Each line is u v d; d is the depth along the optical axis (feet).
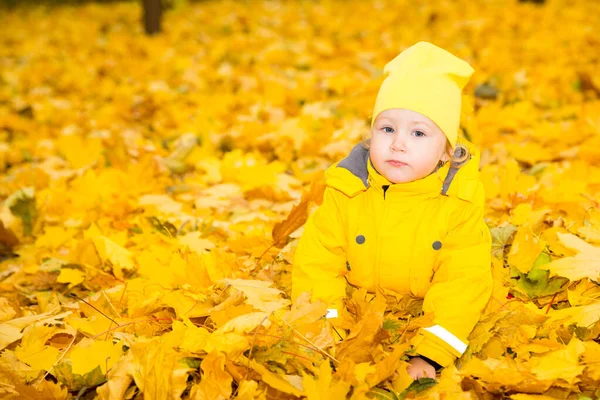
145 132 17.46
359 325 6.95
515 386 6.58
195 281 8.61
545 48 24.84
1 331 7.72
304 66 24.71
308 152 14.60
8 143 18.28
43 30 43.98
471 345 7.36
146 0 36.35
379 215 7.39
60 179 14.30
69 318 8.16
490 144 14.53
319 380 6.47
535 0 36.45
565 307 8.15
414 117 6.88
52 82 26.43
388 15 35.53
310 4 45.06
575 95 18.24
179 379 6.57
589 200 10.39
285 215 11.43
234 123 17.53
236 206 12.07
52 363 7.34
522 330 7.35
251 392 6.40
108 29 41.55
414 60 7.09
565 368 6.66
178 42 33.63
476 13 34.19
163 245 10.09
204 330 7.14
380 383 6.96
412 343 7.22
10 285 10.07
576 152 13.28
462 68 7.20
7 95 24.17
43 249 11.12
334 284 7.73
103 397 6.63
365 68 22.13
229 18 40.22
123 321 7.97
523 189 10.85
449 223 7.30
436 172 7.20
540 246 8.33
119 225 11.34
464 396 6.53
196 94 20.81
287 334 7.09
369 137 7.64
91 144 15.56
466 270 7.25
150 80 25.02
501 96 18.08
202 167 13.73
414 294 7.65
